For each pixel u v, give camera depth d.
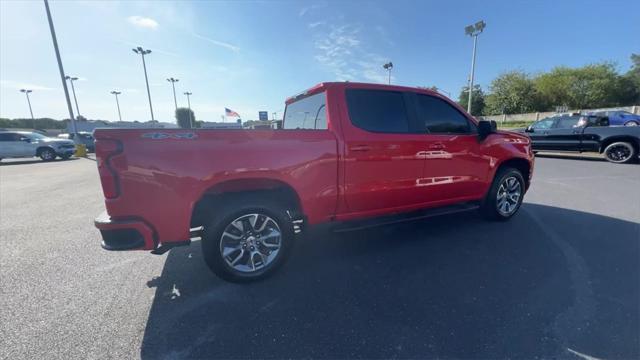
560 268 2.84
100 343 1.93
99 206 5.70
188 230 2.41
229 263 2.62
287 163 2.64
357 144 2.94
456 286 2.56
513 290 2.47
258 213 2.65
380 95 3.15
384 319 2.13
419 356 1.78
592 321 2.05
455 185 3.64
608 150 9.86
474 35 24.56
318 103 3.12
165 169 2.28
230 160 2.44
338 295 2.46
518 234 3.72
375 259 3.11
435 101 3.48
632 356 1.75
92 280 2.78
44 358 1.80
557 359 1.74
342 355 1.81
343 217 3.07
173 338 1.98
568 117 10.93
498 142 3.91
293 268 2.95
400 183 3.23
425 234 3.79
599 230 3.83
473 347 1.85
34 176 9.84
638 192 5.88
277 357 1.81
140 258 3.26
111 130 2.16
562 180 7.10
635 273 2.73
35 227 4.38
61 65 17.02
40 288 2.63
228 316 2.21
